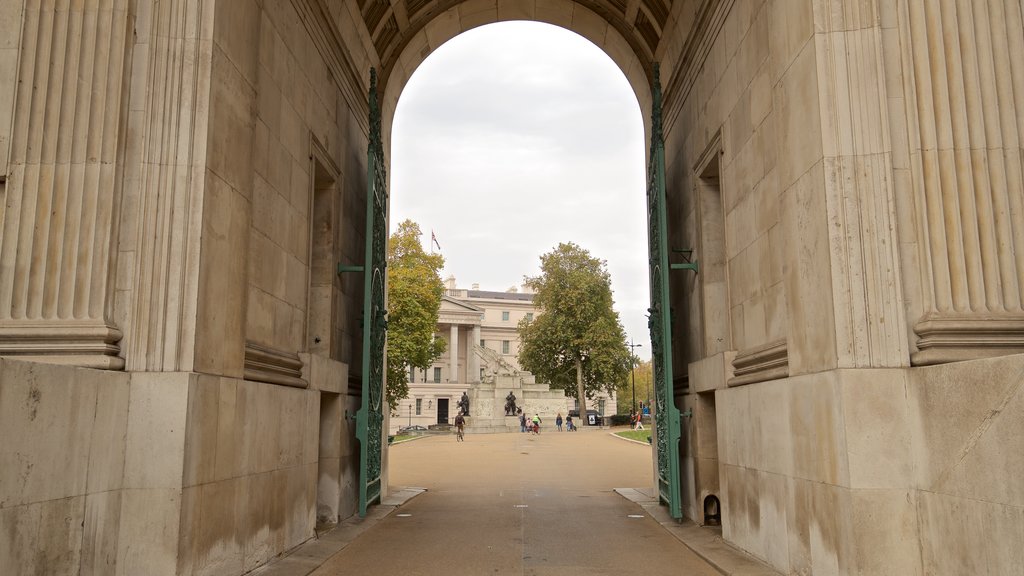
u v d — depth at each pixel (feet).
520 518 45.01
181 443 21.70
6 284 22.08
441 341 150.20
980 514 17.67
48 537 17.76
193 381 22.30
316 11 37.86
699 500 41.39
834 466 22.29
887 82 23.31
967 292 21.61
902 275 22.38
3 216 22.48
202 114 23.73
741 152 33.55
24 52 23.24
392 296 132.87
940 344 21.20
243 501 26.37
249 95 27.55
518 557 32.89
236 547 25.72
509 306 412.16
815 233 23.86
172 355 22.29
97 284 22.25
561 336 230.07
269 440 29.35
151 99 23.59
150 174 23.21
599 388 242.17
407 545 35.73
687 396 45.70
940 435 19.76
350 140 47.42
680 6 44.29
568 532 39.73
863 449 21.35
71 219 22.52
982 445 17.56
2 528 15.90
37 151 22.80
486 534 39.01
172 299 22.62
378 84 55.72
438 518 44.98
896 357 21.84
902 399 21.61
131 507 21.40
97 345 21.58
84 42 23.34
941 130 22.59
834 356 22.30
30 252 22.26
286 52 33.19
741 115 33.47
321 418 42.75
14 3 23.57
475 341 359.46
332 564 31.19
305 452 34.32
